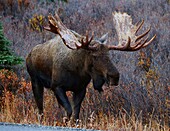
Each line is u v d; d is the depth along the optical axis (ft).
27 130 51.70
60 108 89.61
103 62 76.33
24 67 114.83
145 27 135.44
